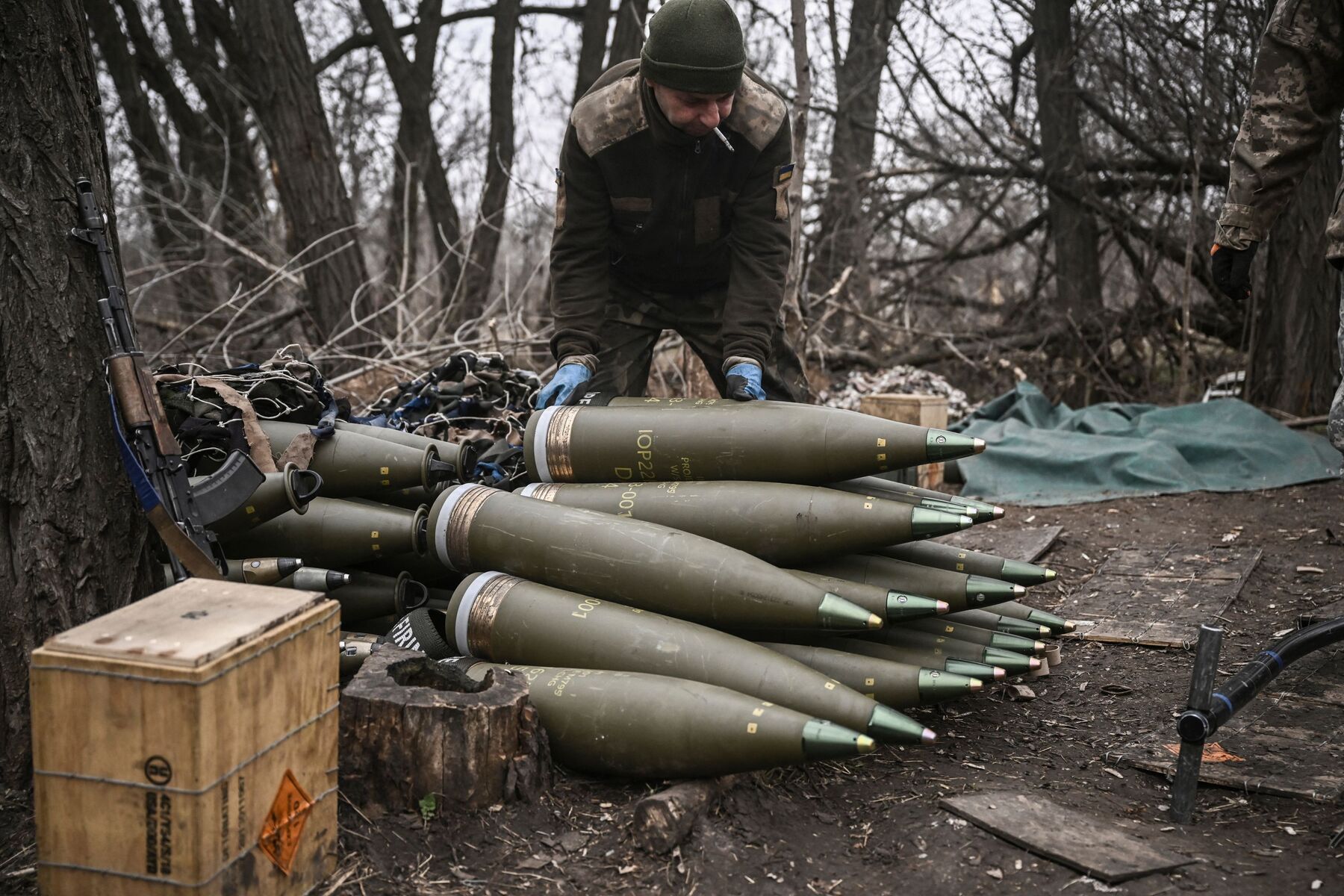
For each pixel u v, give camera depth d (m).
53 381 2.58
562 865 2.24
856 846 2.35
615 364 4.04
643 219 3.64
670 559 2.66
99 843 1.87
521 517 2.83
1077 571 4.78
